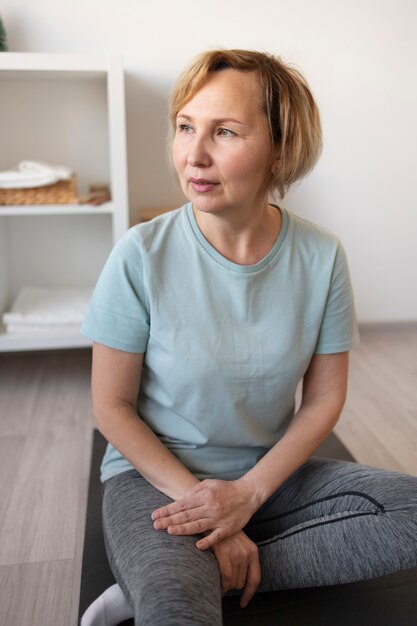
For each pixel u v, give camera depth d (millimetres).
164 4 2557
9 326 2436
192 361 1151
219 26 2611
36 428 2146
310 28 2658
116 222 2357
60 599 1375
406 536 1068
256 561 1119
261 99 1070
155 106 2664
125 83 2625
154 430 1262
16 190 2318
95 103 2617
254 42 2648
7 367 2662
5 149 2629
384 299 3012
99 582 1369
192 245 1171
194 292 1164
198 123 1060
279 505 1280
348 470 1233
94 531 1562
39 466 1909
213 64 1080
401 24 2693
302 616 1261
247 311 1173
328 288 1229
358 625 1240
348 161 2820
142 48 2592
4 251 2666
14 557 1505
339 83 2730
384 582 1356
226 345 1163
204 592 957
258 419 1230
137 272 1161
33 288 2715
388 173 2857
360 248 2936
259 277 1175
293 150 1119
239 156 1057
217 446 1246
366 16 2670
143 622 903
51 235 2748
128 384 1214
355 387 2465
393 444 2045
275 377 1189
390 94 2768
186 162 1090
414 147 2840
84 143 2660
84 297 2643
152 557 1005
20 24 2500
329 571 1126
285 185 1186
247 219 1138
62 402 2346
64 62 2209
